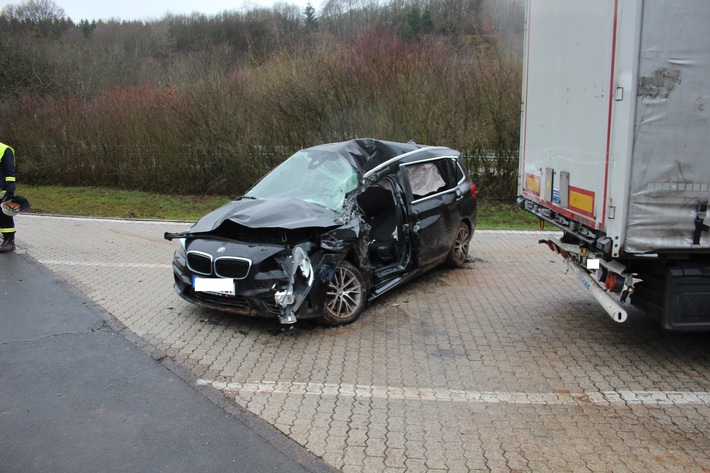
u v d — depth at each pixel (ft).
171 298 20.02
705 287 13.50
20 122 53.78
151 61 80.07
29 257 25.72
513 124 40.68
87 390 13.25
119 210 40.70
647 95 12.23
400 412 12.44
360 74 42.27
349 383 13.76
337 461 10.62
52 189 50.29
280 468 10.37
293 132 43.57
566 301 19.97
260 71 46.09
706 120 12.35
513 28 42.93
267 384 13.69
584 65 14.05
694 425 11.96
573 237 17.48
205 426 11.77
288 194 19.40
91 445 11.05
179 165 46.44
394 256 20.20
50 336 16.40
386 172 19.72
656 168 12.50
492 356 15.37
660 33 12.04
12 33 87.92
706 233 12.78
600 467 10.46
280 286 15.78
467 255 25.84
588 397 13.15
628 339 16.55
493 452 10.95
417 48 42.83
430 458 10.74
